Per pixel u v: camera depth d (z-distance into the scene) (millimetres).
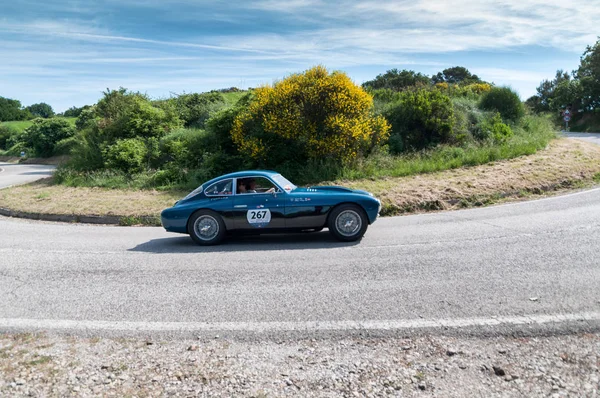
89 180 17594
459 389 3398
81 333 4656
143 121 20312
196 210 8734
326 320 4754
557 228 8344
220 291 5840
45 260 7875
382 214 11164
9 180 22969
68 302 5594
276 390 3488
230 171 15984
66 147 37031
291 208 8508
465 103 21125
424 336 4297
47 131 41219
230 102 24281
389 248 7695
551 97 54688
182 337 4500
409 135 17906
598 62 43844
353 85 15508
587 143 20281
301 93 15203
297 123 15156
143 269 7082
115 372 3836
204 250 8336
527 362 3744
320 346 4199
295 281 6121
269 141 15797
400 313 4836
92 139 20516
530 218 9430
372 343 4211
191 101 24250
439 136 17922
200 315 5035
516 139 18516
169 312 5156
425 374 3633
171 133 19547
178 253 8156
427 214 10789
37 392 3535
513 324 4426
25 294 5973
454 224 9391
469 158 15398
